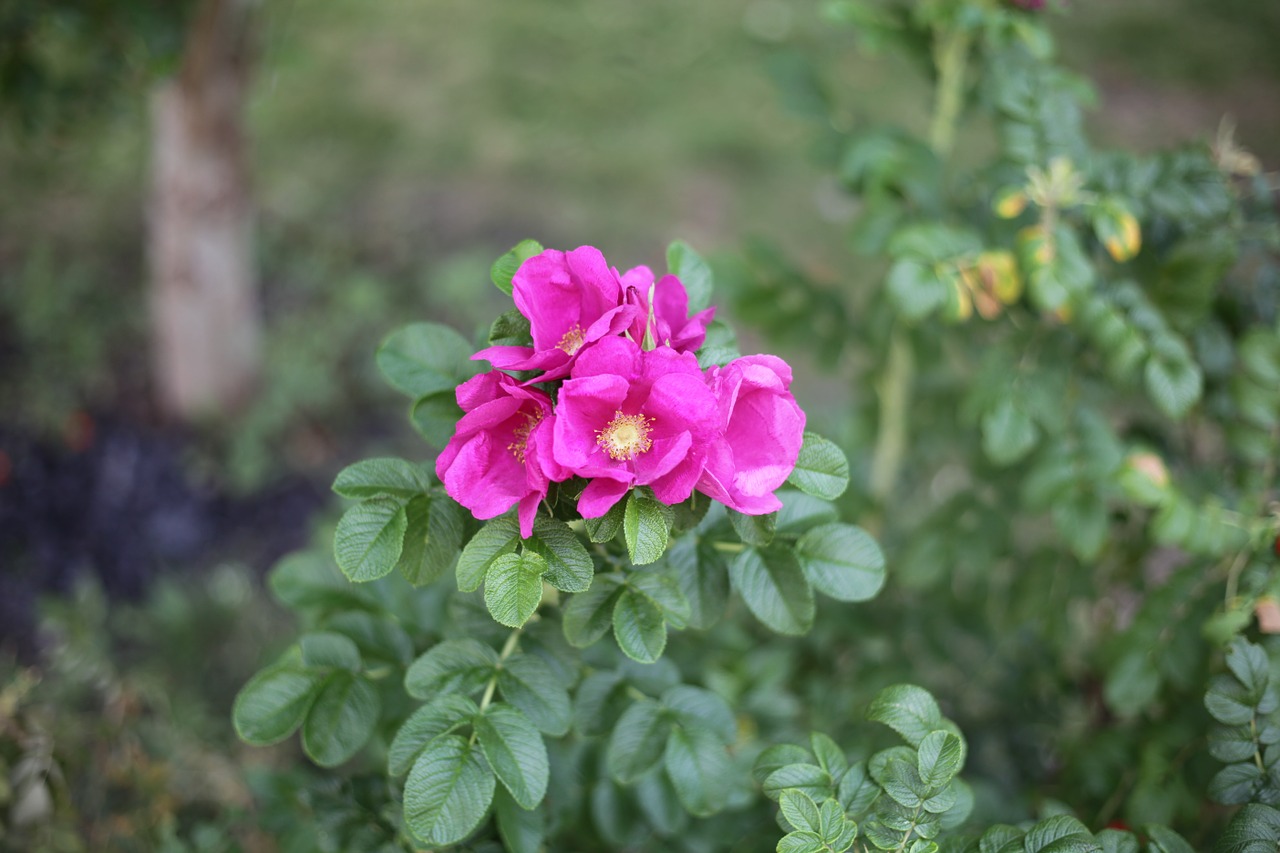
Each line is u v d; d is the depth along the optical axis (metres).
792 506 0.69
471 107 2.48
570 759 0.77
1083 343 0.92
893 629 1.09
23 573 1.55
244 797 1.02
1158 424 0.99
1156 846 0.66
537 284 0.61
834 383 1.87
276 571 0.77
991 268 0.87
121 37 1.33
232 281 1.69
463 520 0.64
